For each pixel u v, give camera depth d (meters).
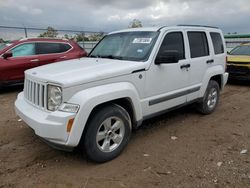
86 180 3.48
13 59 8.75
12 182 3.43
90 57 5.32
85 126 3.68
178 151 4.33
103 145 3.89
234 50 11.60
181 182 3.42
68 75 3.71
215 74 6.17
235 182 3.42
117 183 3.41
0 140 4.74
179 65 5.06
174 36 5.12
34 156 4.13
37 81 3.84
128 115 4.14
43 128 3.48
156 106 4.68
